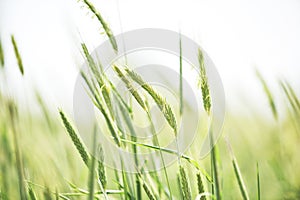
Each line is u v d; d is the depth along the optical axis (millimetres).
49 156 685
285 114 803
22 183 601
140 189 647
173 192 777
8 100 612
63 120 605
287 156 839
